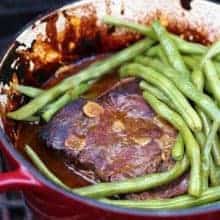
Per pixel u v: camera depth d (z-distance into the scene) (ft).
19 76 2.65
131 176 2.39
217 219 2.15
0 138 2.23
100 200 2.29
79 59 2.83
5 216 2.85
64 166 2.49
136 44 2.72
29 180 2.14
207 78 2.57
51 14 2.65
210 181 2.40
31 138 2.57
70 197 2.12
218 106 2.54
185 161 2.38
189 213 2.09
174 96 2.49
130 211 2.09
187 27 2.80
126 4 2.75
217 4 2.71
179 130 2.45
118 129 2.48
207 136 2.41
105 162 2.41
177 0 2.73
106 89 2.69
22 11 3.34
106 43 2.83
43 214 2.34
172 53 2.64
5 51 2.55
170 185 2.39
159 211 2.09
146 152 2.42
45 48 2.71
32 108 2.57
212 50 2.61
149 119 2.50
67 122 2.51
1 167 2.91
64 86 2.61
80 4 2.69
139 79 2.64
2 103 2.53
